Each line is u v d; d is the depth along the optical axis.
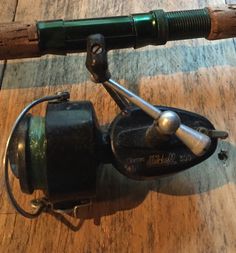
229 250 0.19
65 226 0.20
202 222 0.20
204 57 0.24
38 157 0.17
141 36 0.20
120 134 0.18
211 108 0.23
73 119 0.17
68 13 0.26
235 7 0.21
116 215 0.20
